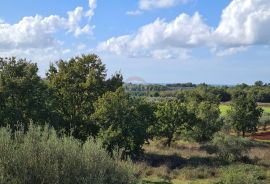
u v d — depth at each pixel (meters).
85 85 32.34
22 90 27.20
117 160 9.52
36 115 26.78
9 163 7.70
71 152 8.39
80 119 31.47
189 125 39.97
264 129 63.75
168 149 37.12
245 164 29.17
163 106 39.78
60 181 7.95
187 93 81.12
